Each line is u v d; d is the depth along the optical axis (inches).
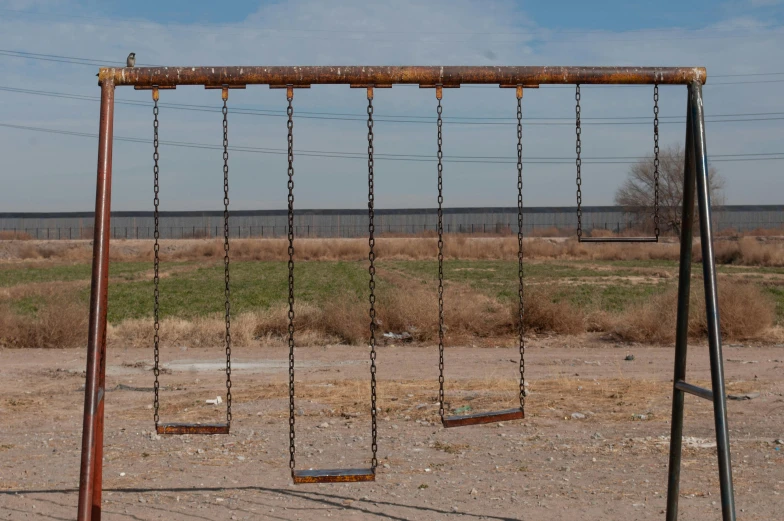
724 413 179.5
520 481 276.4
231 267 2495.1
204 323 766.5
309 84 210.7
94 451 188.7
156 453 321.4
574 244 2719.0
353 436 348.8
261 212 4217.5
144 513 241.8
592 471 289.0
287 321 776.9
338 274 2025.1
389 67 210.7
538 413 393.7
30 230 4227.4
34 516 240.2
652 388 465.4
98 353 187.5
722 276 1721.2
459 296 831.7
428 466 298.0
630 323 740.7
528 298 782.5
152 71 205.5
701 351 655.8
